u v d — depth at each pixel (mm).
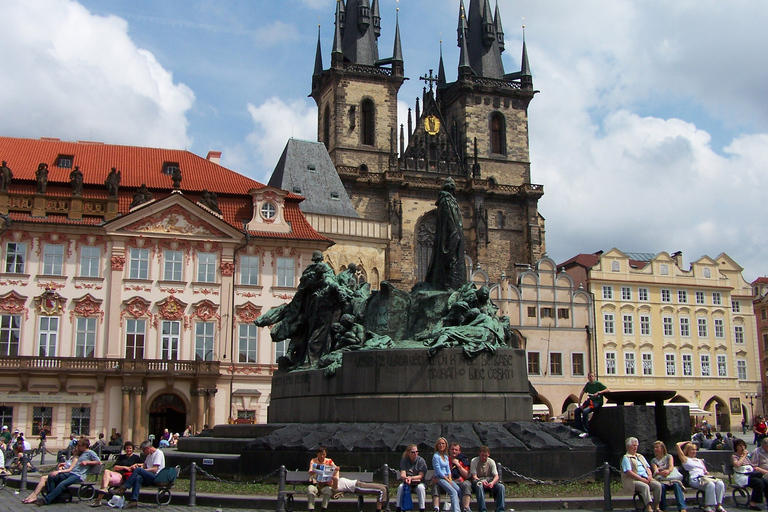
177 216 60875
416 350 22594
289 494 18562
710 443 36781
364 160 111625
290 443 21516
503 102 118875
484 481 17656
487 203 112375
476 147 115625
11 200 58125
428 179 108250
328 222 78812
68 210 59000
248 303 61219
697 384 90562
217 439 26078
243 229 62875
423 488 17500
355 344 24719
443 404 22125
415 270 106688
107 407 56656
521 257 112188
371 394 22703
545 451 20625
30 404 55344
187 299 60125
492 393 22422
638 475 17938
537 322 84312
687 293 92125
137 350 58781
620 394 22156
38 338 57125
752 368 96000
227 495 19953
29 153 64375
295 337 28391
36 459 47594
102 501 20422
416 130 114875
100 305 58406
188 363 58219
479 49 122562
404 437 20812
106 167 64938
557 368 84062
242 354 60531
